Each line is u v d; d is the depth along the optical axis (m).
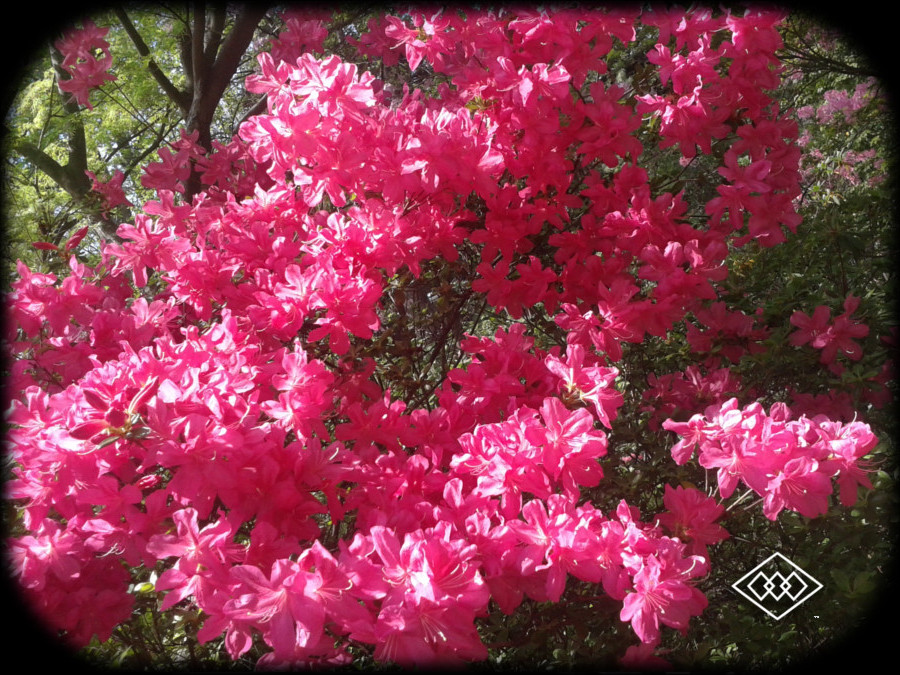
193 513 1.43
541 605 1.94
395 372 2.51
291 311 2.06
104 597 1.62
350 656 1.53
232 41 3.64
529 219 2.47
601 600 1.92
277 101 2.08
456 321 2.91
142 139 6.04
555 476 1.62
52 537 1.61
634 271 2.82
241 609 1.29
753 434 1.67
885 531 2.00
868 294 2.61
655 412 2.47
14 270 2.56
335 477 1.67
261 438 1.59
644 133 2.80
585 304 2.40
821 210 3.64
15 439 1.57
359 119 2.07
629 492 2.16
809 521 2.06
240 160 3.31
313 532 1.65
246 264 2.39
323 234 2.11
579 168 2.65
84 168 4.66
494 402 2.06
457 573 1.35
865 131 4.36
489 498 1.71
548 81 2.20
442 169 2.11
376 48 3.37
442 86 2.92
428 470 1.88
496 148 2.39
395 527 1.63
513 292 2.40
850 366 2.47
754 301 2.98
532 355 2.19
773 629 2.05
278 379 1.81
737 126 2.49
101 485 1.58
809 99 4.79
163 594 1.87
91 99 4.77
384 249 2.13
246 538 2.09
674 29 2.35
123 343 1.76
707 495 2.09
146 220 2.45
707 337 2.53
